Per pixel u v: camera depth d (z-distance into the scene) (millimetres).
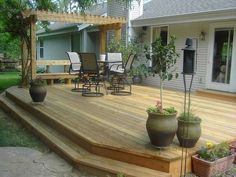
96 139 4176
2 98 8609
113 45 10789
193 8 9828
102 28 11914
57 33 16531
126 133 4434
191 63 3701
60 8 8797
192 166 3805
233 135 4422
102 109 6004
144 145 3922
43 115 5738
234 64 8484
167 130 3617
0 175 3758
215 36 9055
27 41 9789
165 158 3508
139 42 11586
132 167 3686
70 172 3918
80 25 13594
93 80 8406
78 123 4977
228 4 8656
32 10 9062
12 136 5523
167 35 10844
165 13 10734
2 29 10062
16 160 4273
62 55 17609
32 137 5457
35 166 4074
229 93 8336
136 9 11812
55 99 7082
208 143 3873
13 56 20250
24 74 9812
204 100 7449
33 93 6477
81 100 6973
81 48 14664
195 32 9680
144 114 5598
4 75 16609
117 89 8672
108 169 3668
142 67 4270
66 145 4508
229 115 5754
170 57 3887
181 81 10156
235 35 8422
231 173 3883
